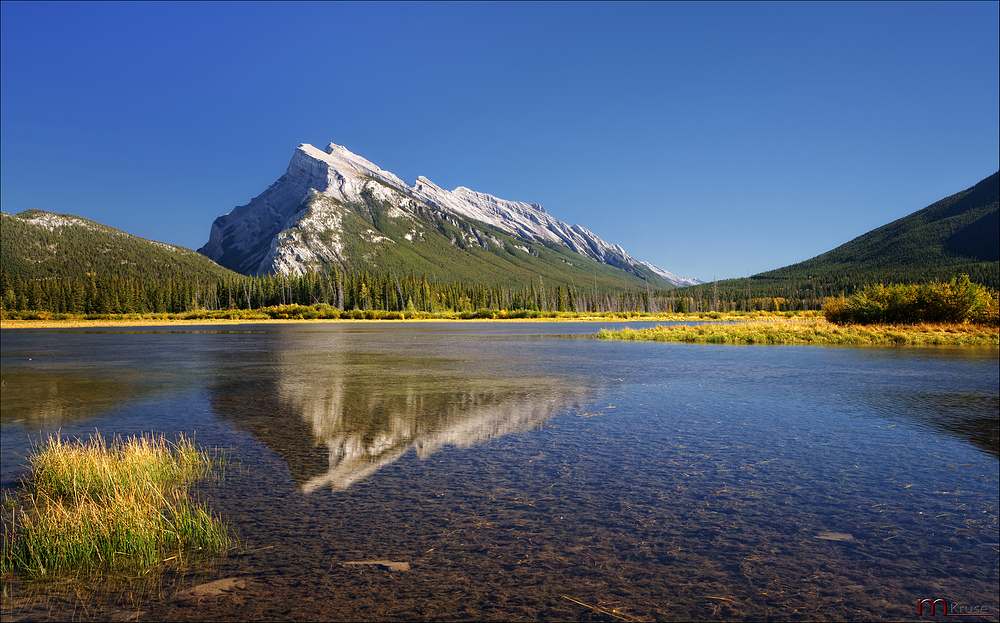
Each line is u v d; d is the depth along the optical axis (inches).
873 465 347.6
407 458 369.4
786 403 582.6
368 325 3735.2
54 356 1305.4
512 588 194.9
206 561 215.6
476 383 764.6
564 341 1844.2
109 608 180.9
